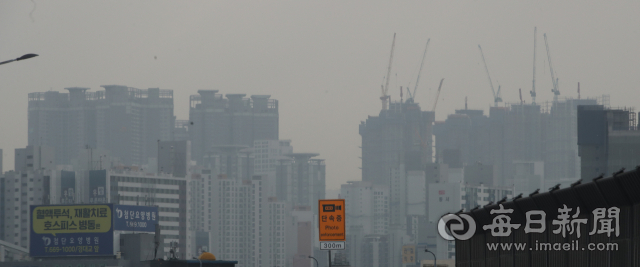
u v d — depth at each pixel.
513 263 65.81
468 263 75.88
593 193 53.28
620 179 49.88
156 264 156.00
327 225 100.75
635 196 48.81
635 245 48.66
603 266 52.41
